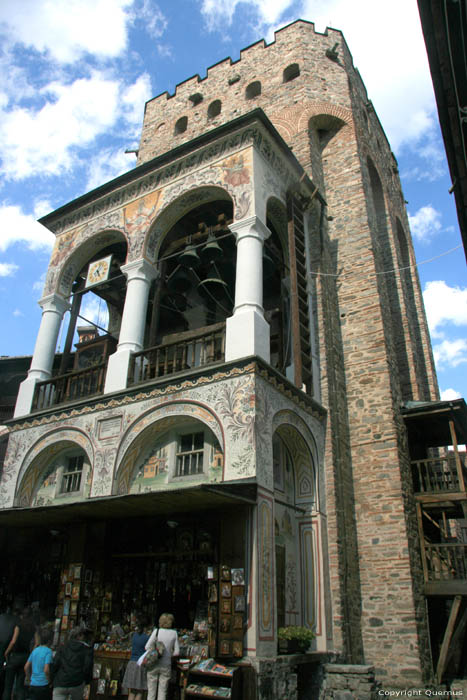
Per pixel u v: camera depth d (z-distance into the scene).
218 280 14.76
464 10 6.52
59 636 11.91
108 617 12.16
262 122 14.80
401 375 20.92
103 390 14.55
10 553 14.55
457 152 7.93
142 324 14.97
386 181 25.06
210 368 12.47
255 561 10.38
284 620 12.27
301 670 11.86
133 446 13.16
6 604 13.95
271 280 17.72
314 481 13.80
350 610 13.35
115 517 12.68
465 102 7.43
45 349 16.41
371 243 18.48
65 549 13.88
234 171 14.86
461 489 14.74
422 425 16.89
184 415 12.53
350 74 23.50
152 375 14.73
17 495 14.64
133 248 15.82
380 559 14.30
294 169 16.72
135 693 9.36
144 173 16.56
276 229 16.80
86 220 17.69
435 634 14.80
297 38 23.67
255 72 24.45
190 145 15.73
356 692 11.19
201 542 11.83
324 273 17.17
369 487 15.20
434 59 7.11
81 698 8.61
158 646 9.12
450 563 14.65
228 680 9.59
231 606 10.12
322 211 18.14
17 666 9.99
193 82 26.73
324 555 13.19
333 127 21.70
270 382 12.48
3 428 21.83
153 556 12.66
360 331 17.33
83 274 18.36
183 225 17.44
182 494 10.12
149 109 27.80
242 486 10.55
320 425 14.76
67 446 14.76
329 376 15.59
